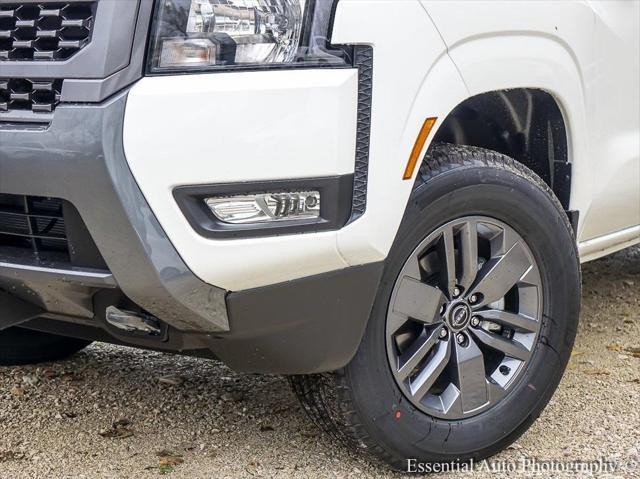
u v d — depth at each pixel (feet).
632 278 16.66
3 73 8.07
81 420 10.89
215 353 8.55
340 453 10.11
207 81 7.66
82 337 9.70
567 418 11.09
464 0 8.70
